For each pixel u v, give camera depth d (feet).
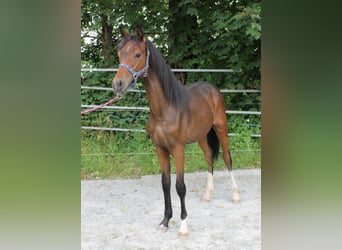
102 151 17.25
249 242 9.22
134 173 15.99
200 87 11.78
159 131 9.24
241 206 11.94
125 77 8.23
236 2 18.06
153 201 12.75
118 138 18.39
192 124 10.08
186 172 16.06
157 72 8.89
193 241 9.34
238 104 19.27
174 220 10.89
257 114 18.85
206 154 12.52
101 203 12.53
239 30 17.08
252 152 16.93
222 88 19.48
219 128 12.21
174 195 13.33
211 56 19.63
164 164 9.96
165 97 9.05
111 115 18.72
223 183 14.56
